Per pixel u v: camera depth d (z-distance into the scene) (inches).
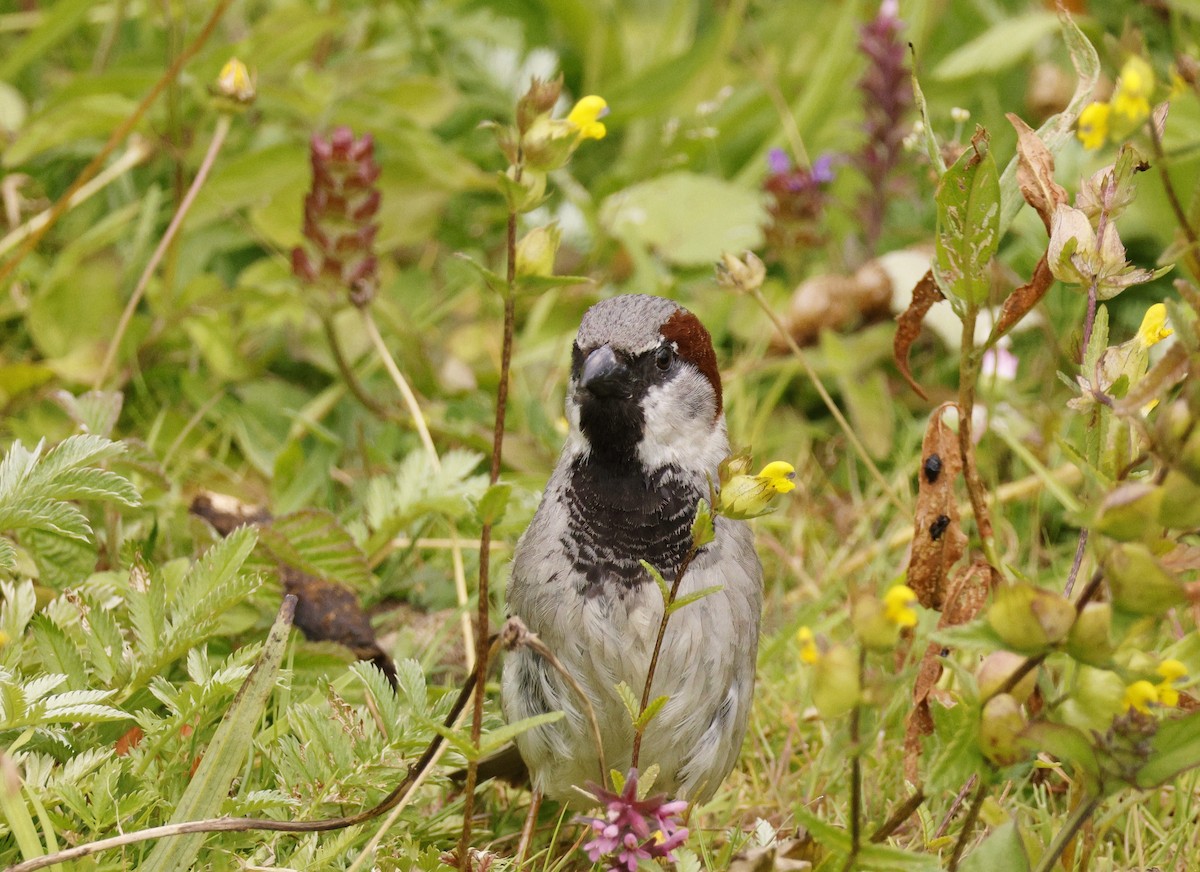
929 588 225.5
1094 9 424.5
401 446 359.6
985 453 350.9
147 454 270.5
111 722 221.9
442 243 426.0
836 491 365.1
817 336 387.5
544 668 235.9
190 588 217.8
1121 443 190.5
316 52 438.6
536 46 475.5
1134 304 372.2
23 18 433.4
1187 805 231.9
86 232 386.9
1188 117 342.6
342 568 272.8
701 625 232.1
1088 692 165.5
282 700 241.0
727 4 492.1
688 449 241.6
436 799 251.6
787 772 268.5
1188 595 154.8
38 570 254.4
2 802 173.9
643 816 184.9
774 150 397.4
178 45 385.4
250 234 401.4
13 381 340.2
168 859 189.3
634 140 458.6
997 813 203.6
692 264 409.1
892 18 396.2
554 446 360.8
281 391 370.0
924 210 425.7
